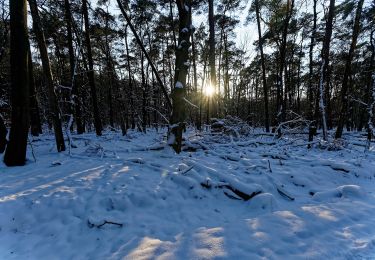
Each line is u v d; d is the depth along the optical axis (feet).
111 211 14.53
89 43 46.52
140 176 18.58
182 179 17.97
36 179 18.49
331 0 34.88
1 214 13.56
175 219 14.43
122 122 47.96
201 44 81.00
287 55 68.33
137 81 81.56
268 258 10.28
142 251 10.95
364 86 72.38
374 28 49.80
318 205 16.06
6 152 22.56
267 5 46.44
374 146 36.88
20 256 11.11
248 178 19.31
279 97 49.01
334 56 60.85
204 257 10.35
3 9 32.30
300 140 40.55
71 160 24.06
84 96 66.85
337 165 22.99
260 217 13.89
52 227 12.98
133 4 56.65
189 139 33.06
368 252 10.97
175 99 26.78
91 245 11.90
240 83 105.60
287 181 20.26
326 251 10.85
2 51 36.81
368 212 14.94
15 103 22.22
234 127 40.93
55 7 33.96
